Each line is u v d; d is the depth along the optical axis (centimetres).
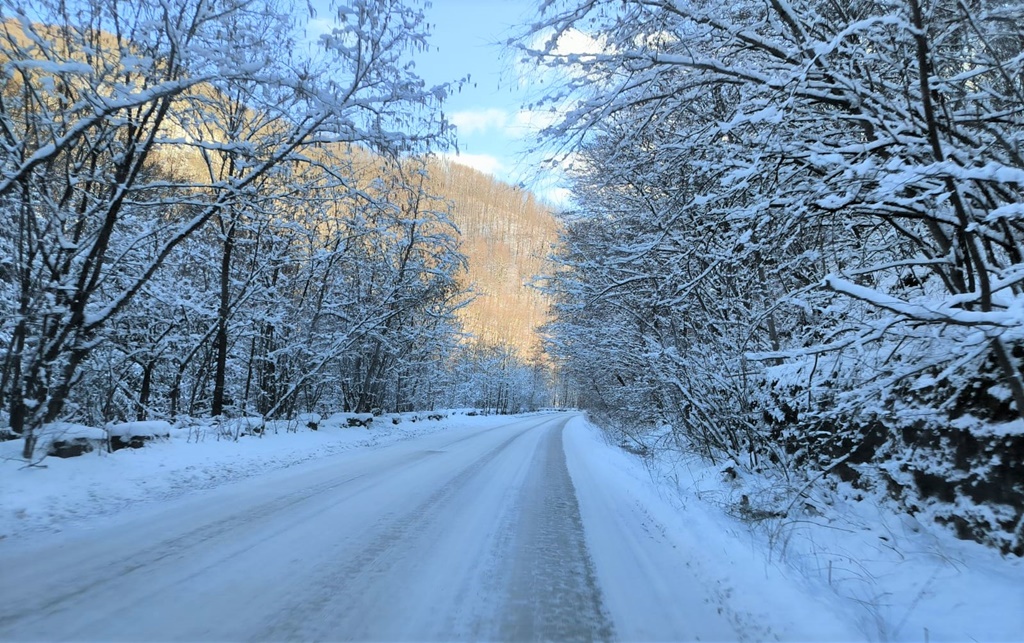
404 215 2092
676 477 987
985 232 461
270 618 354
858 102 486
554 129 597
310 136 934
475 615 379
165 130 1009
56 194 948
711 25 551
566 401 10825
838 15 577
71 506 620
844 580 454
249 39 892
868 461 604
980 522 445
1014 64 430
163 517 604
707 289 915
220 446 1124
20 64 686
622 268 1082
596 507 789
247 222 1459
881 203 456
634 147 751
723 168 555
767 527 602
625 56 545
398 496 780
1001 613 352
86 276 864
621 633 363
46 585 393
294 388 1828
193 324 1695
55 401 834
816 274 734
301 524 595
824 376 664
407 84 862
